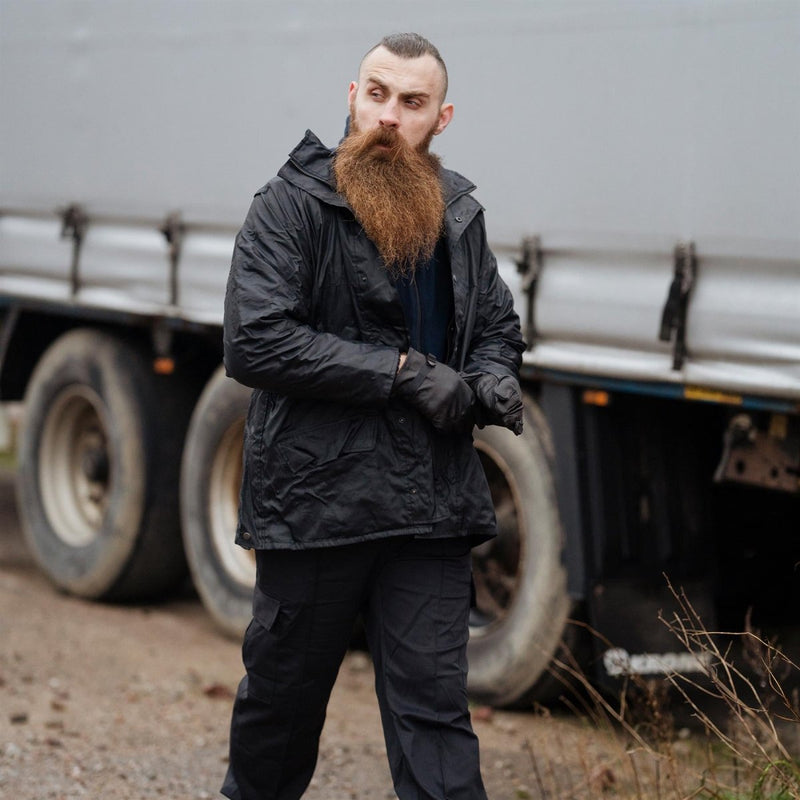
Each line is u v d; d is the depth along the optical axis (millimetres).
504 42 12102
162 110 15656
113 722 12406
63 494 18203
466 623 7945
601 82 11383
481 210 7965
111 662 14461
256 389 7750
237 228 14719
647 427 12312
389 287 7504
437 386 7375
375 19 13227
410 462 7484
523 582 12703
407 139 7629
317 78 13844
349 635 8047
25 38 17703
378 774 11164
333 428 7465
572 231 11641
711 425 12508
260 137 14461
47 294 17469
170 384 17031
